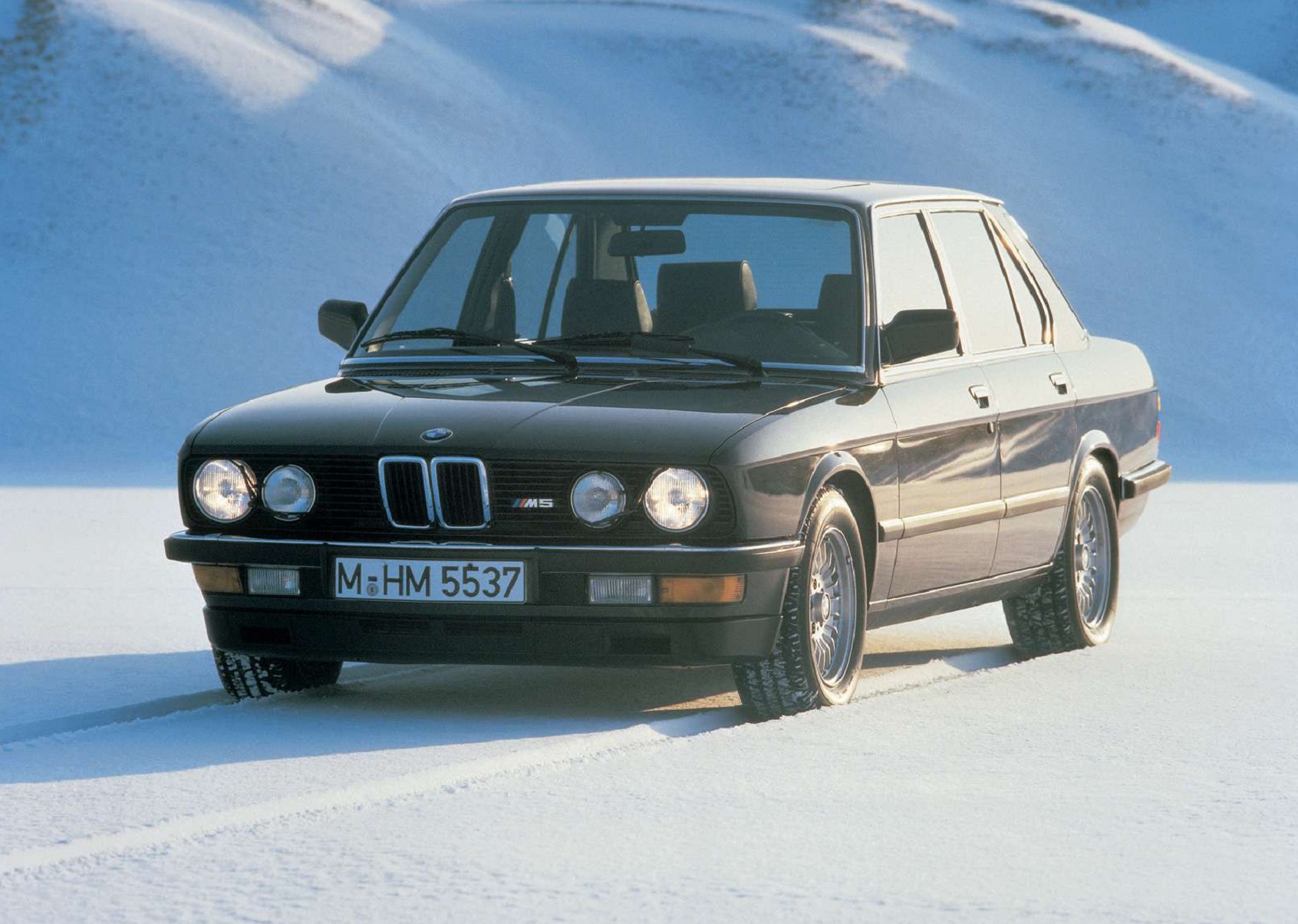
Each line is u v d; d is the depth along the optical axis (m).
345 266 81.56
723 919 6.57
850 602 10.95
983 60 115.94
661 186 12.21
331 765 9.14
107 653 13.52
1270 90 122.38
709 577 9.88
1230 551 22.70
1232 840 7.84
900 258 11.98
